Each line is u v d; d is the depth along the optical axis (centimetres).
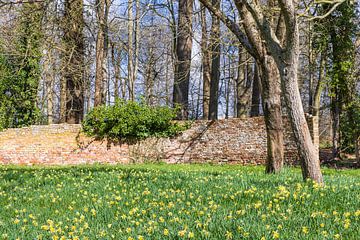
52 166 1909
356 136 1902
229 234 398
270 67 1175
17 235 457
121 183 879
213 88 2380
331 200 593
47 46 2136
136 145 2109
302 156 841
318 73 2217
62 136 2108
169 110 2119
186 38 2355
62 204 695
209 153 2064
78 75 2356
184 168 1689
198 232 427
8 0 1403
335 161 1972
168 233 420
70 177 1064
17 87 2533
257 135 1977
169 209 564
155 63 3619
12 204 697
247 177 962
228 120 2047
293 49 822
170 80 3956
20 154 2098
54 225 509
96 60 2347
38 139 2105
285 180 870
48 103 2922
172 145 2111
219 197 648
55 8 1745
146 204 628
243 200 620
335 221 455
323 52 2052
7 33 2017
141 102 2158
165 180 909
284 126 1906
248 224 442
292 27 798
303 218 480
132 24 2667
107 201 673
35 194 803
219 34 1994
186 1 2261
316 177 832
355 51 2053
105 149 2103
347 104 1995
